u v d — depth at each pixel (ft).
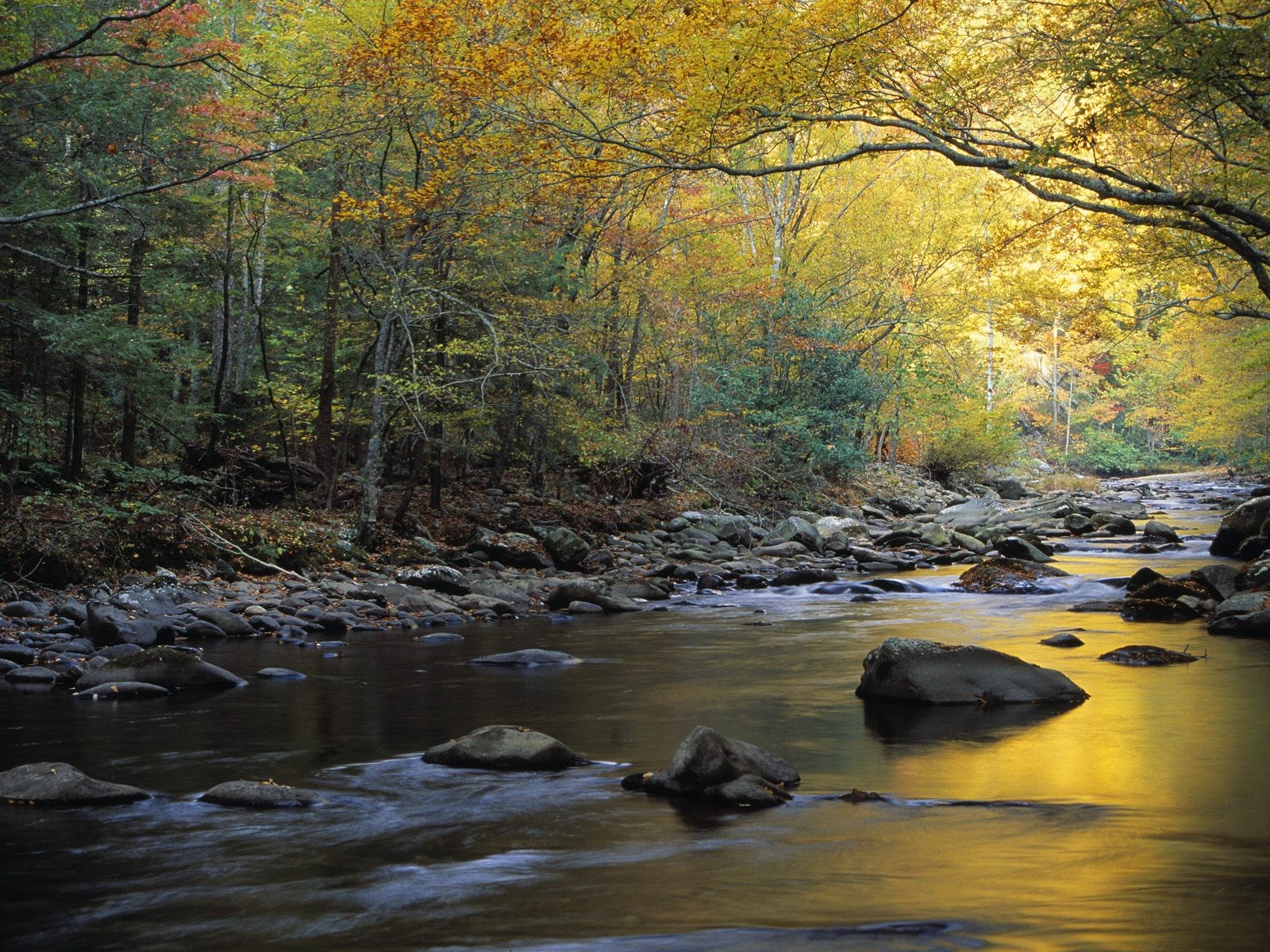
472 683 29.32
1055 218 59.67
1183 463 227.20
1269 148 42.86
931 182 109.50
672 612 46.37
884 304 113.39
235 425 78.02
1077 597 48.83
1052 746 21.17
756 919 11.83
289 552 52.85
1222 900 12.35
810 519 89.45
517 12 44.65
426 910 12.28
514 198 52.75
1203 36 34.40
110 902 12.70
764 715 24.71
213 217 63.57
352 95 52.90
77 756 20.76
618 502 83.05
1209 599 42.27
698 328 85.87
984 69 41.83
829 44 40.04
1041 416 234.58
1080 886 12.91
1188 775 18.71
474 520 70.13
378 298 58.80
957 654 26.81
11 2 43.78
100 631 34.86
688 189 73.26
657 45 41.50
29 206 49.98
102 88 47.62
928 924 11.59
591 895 12.74
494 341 56.18
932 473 147.33
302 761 20.31
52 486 54.39
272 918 12.11
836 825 15.76
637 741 22.00
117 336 49.11
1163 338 144.36
